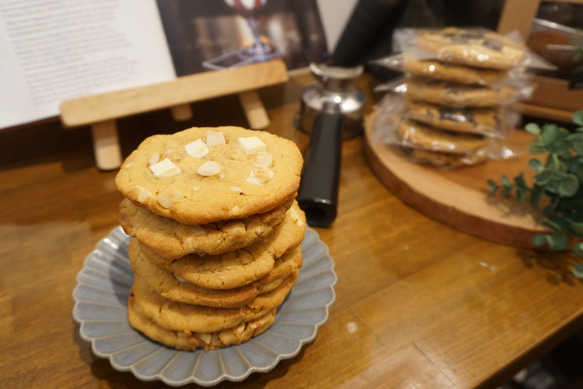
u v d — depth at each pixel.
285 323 0.23
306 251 0.27
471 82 0.35
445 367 0.24
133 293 0.23
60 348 0.23
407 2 0.49
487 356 0.24
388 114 0.42
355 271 0.29
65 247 0.30
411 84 0.38
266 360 0.21
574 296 0.29
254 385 0.22
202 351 0.22
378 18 0.50
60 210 0.33
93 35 0.34
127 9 0.35
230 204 0.19
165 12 0.37
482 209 0.33
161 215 0.19
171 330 0.22
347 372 0.23
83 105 0.34
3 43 0.32
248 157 0.22
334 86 0.42
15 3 0.32
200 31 0.39
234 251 0.21
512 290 0.29
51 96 0.34
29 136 0.41
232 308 0.22
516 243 0.33
